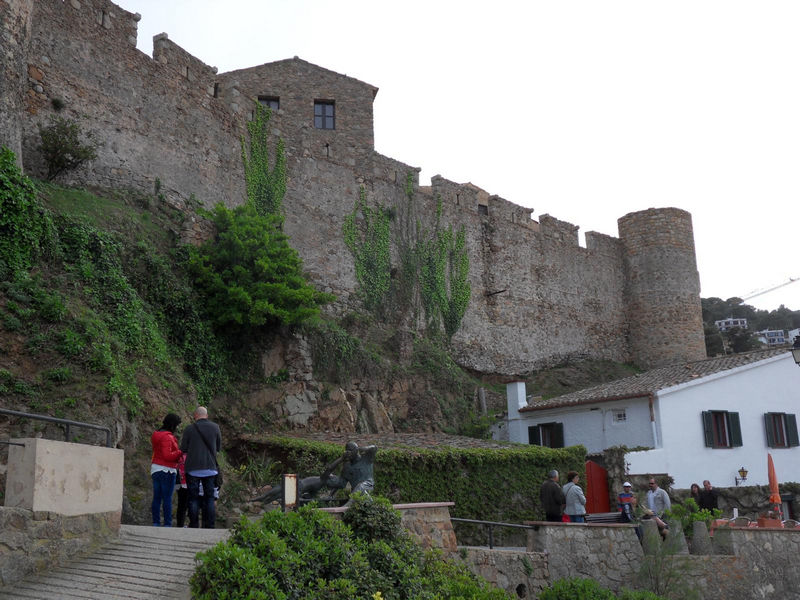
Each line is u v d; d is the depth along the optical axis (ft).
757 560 50.67
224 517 49.80
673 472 74.79
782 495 77.10
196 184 82.02
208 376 67.26
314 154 99.81
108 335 52.85
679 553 47.80
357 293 99.86
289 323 72.95
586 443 82.43
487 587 35.53
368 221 104.12
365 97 111.24
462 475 61.67
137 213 71.82
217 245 74.74
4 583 25.81
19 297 49.03
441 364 98.94
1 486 38.60
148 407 52.19
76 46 71.92
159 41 81.30
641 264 145.69
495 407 104.99
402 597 29.09
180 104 82.07
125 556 28.86
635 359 143.33
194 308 67.77
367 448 37.91
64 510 28.66
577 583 40.70
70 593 25.13
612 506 72.28
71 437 44.24
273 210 92.02
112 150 73.31
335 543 27.94
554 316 131.03
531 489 65.77
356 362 82.69
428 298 109.09
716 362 89.10
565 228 138.51
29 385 45.27
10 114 58.29
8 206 51.44
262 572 24.25
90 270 57.26
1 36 57.98
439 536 38.40
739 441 79.51
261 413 70.54
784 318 322.14
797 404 85.46
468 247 117.80
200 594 24.16
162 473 36.58
